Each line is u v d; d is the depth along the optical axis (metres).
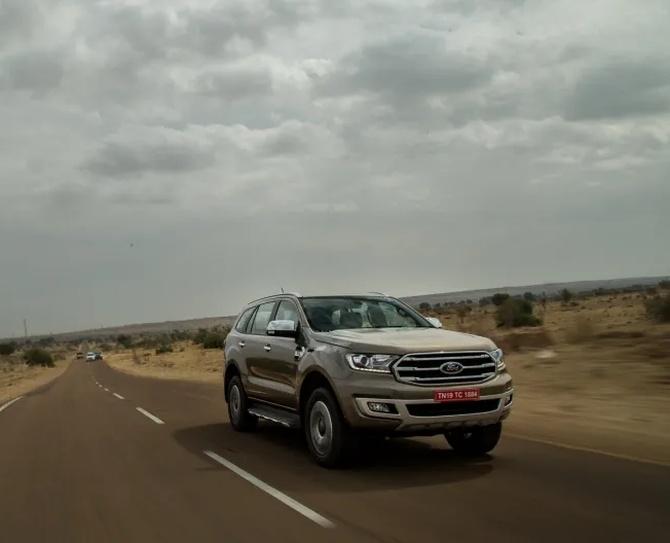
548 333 25.70
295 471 8.29
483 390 7.76
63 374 56.53
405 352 7.62
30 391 31.05
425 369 7.59
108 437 12.06
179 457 9.65
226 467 8.74
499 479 7.47
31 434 13.09
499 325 43.78
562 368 18.39
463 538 5.55
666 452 8.80
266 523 6.17
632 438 9.83
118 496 7.46
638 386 14.97
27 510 7.04
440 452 9.12
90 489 7.87
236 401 11.78
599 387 15.35
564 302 86.12
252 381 10.86
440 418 7.58
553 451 9.02
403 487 7.26
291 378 9.30
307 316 9.33
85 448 10.92
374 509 6.46
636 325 29.42
